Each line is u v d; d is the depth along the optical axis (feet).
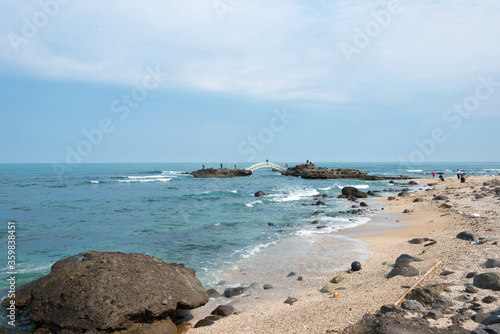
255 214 76.84
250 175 269.64
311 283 30.14
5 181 197.88
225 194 123.75
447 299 19.47
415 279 24.70
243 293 29.09
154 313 21.62
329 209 85.20
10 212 80.23
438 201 80.79
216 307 26.00
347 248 42.39
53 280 23.45
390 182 191.31
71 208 87.51
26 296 25.91
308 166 262.88
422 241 39.27
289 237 51.21
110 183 188.96
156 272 24.98
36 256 41.65
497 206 59.62
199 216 74.13
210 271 35.58
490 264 24.58
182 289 24.32
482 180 160.56
